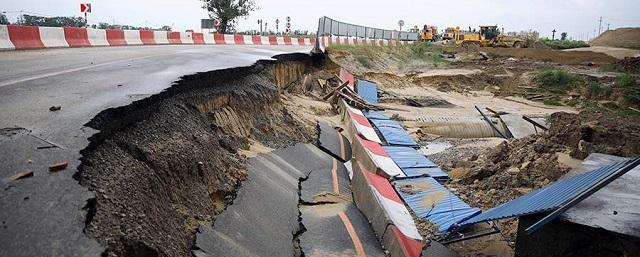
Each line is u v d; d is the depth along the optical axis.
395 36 50.78
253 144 10.16
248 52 19.25
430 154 16.38
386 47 39.47
